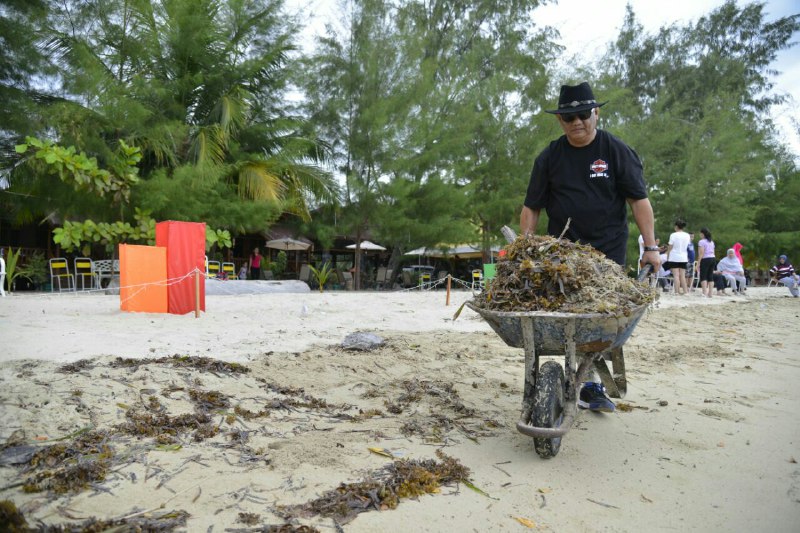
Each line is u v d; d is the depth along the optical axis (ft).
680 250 49.21
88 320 22.47
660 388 16.05
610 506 8.67
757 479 9.79
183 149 59.98
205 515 7.86
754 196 98.17
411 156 69.05
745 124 104.17
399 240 71.20
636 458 10.67
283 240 75.20
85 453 9.70
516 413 13.42
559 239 11.17
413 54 70.23
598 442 11.49
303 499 8.47
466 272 95.30
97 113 51.42
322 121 69.31
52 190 48.34
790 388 16.25
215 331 21.35
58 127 47.78
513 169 77.71
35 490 8.41
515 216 78.07
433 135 69.72
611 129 86.94
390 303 35.32
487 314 10.25
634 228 78.07
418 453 10.59
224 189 56.18
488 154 79.77
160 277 26.73
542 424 9.61
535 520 8.14
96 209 49.14
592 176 12.48
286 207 63.05
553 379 10.06
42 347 16.42
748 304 43.32
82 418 11.18
